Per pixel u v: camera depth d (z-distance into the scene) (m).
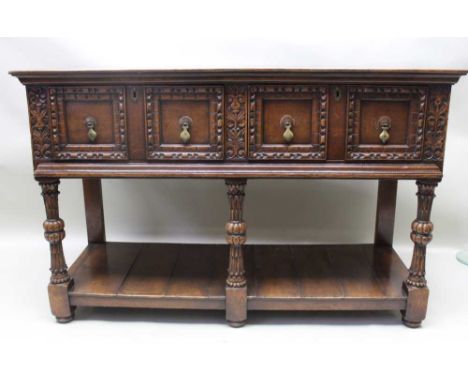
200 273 2.17
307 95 1.75
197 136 1.80
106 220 2.79
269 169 1.80
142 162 1.83
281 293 1.97
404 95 1.75
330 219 2.74
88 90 1.77
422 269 1.93
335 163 1.81
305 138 1.79
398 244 2.76
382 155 1.80
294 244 2.57
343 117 1.77
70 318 2.02
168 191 2.74
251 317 2.07
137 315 2.09
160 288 2.02
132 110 1.79
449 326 2.00
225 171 1.80
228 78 1.72
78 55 2.54
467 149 2.60
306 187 2.71
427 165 1.80
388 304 1.95
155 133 1.80
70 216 2.80
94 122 1.80
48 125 1.81
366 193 2.70
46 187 1.87
